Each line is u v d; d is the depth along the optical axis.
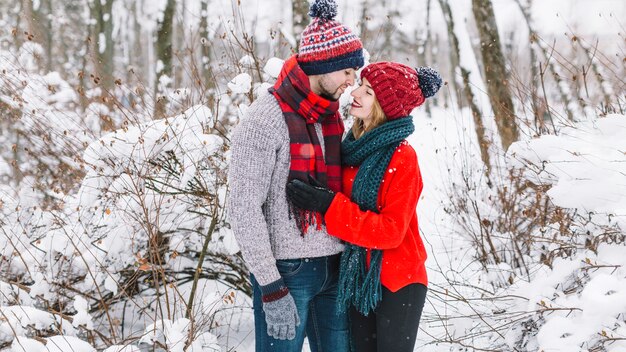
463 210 4.34
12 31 4.20
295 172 2.06
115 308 3.63
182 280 3.76
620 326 2.55
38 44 4.62
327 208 2.07
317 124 2.17
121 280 3.55
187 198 3.37
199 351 2.65
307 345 3.26
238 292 3.87
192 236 3.58
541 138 3.40
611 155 3.13
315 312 2.37
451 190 4.66
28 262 3.37
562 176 3.14
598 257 2.93
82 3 13.98
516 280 3.58
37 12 9.67
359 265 2.23
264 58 4.07
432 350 3.16
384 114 2.26
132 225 3.09
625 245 2.93
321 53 2.07
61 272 3.39
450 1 7.18
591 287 2.58
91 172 3.19
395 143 2.23
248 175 1.97
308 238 2.12
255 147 1.98
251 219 1.96
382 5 14.36
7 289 3.18
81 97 3.96
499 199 4.18
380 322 2.30
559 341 2.52
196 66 3.82
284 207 2.08
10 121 4.20
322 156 2.13
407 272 2.27
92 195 3.19
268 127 2.01
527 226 3.84
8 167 4.21
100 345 3.20
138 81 3.96
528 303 2.99
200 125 3.24
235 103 3.68
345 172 2.32
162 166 3.21
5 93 4.08
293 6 6.15
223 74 3.83
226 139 3.39
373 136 2.21
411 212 2.19
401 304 2.26
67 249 3.18
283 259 2.12
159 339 2.87
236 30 4.10
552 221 3.40
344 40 2.08
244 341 3.40
